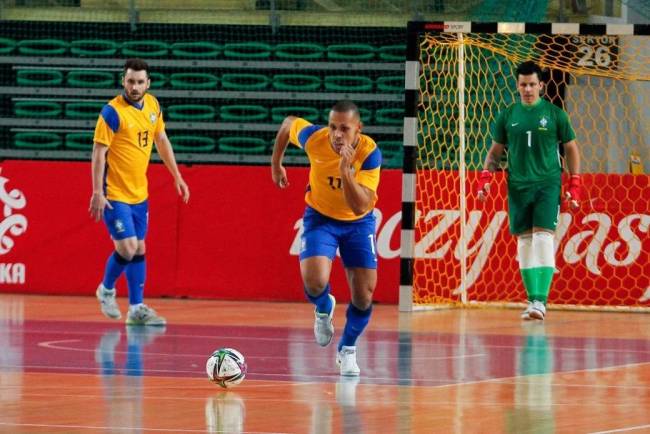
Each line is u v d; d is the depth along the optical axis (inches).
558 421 494.3
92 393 564.1
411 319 1021.8
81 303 1119.6
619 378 649.0
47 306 1080.8
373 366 693.3
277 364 698.2
